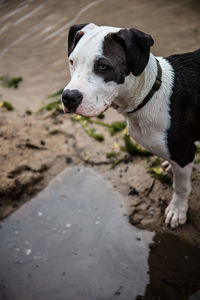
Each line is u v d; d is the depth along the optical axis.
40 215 3.60
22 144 4.13
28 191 3.78
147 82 2.54
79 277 3.10
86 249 3.28
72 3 6.17
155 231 3.28
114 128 4.21
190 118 2.77
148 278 2.99
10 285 3.12
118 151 3.99
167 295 2.87
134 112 2.67
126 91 2.46
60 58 5.26
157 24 5.36
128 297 2.91
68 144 4.16
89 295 2.97
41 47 5.48
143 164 3.81
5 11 6.21
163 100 2.64
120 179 3.75
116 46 2.29
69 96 2.25
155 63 2.62
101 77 2.29
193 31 5.12
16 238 3.45
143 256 3.14
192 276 2.94
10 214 3.64
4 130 4.30
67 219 3.53
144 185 3.62
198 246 3.10
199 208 3.33
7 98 4.84
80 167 3.95
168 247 3.16
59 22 5.80
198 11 5.47
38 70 5.16
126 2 5.94
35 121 4.45
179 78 2.72
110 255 3.20
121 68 2.32
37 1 6.35
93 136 4.18
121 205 3.54
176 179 3.03
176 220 3.23
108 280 3.04
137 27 5.37
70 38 2.62
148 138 2.76
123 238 3.29
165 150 2.76
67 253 3.28
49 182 3.86
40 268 3.21
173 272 3.00
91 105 2.29
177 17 5.43
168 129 2.68
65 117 4.48
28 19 5.98
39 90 4.88
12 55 5.45
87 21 5.66
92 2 6.09
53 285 3.07
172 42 5.02
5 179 3.74
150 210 3.44
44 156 4.04
